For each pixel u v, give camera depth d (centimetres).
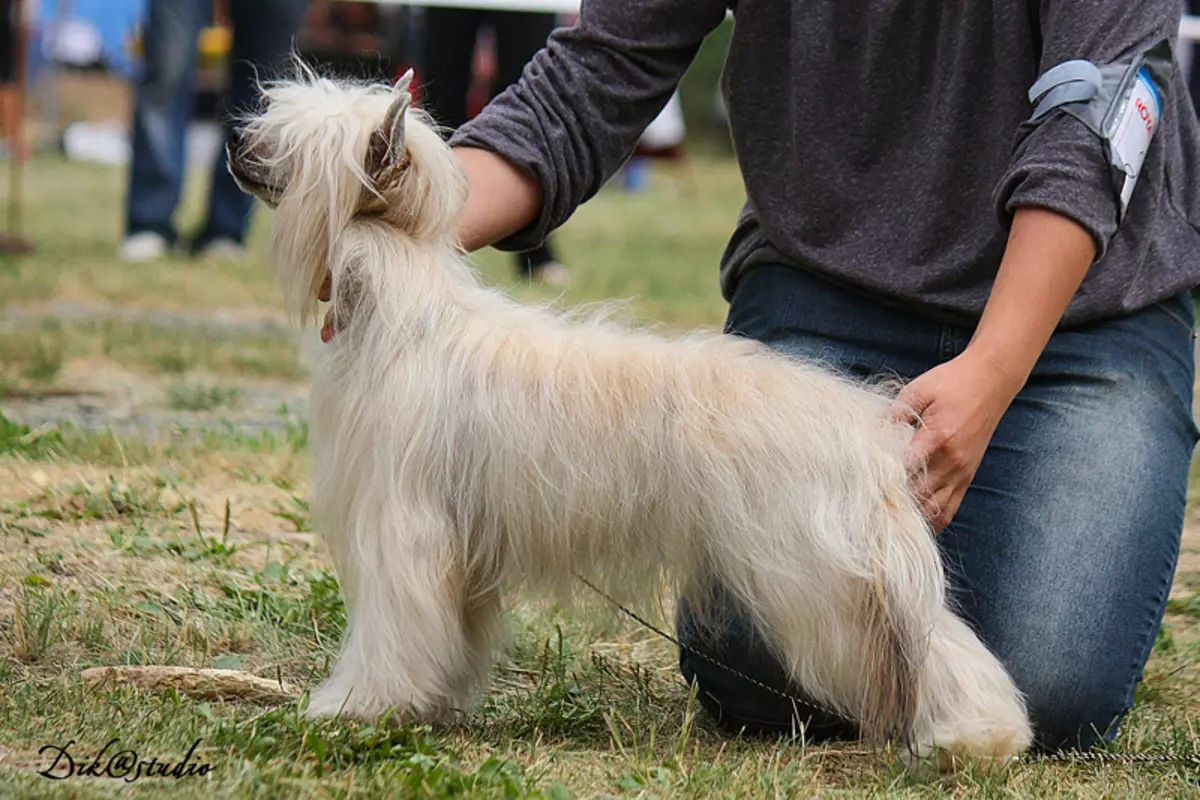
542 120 421
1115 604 384
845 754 372
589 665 444
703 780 335
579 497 347
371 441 350
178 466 626
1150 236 399
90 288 1152
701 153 3525
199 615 451
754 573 342
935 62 408
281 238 356
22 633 408
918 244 412
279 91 362
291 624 452
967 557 393
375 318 352
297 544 537
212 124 2609
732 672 393
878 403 358
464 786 315
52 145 2600
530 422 347
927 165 410
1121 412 397
